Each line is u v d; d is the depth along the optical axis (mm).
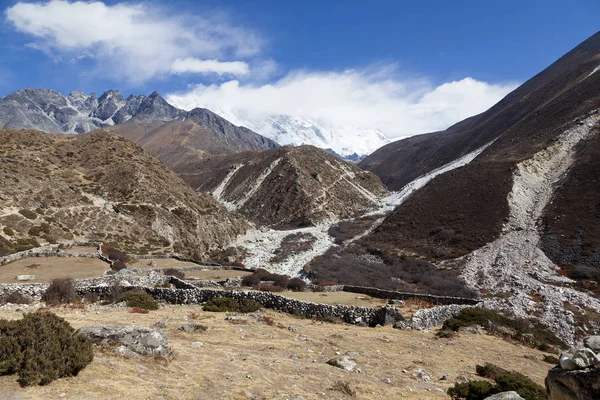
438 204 86750
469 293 47188
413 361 14445
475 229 71938
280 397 9078
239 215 130375
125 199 71312
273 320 19828
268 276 36500
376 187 171250
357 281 52875
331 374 11469
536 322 35344
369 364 13297
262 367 11266
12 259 33625
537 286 46406
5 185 57719
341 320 21609
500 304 40625
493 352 18078
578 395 6090
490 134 176000
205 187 176125
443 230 75062
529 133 122750
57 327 9211
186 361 10914
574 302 39719
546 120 124062
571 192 74125
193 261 47625
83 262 35438
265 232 106875
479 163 100812
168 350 11211
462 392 10797
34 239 49156
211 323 17125
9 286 22391
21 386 7695
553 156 92438
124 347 10359
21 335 8570
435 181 101875
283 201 136625
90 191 70062
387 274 59062
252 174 164500
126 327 11062
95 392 7898
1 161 64875
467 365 15016
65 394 7617
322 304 22375
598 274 48562
